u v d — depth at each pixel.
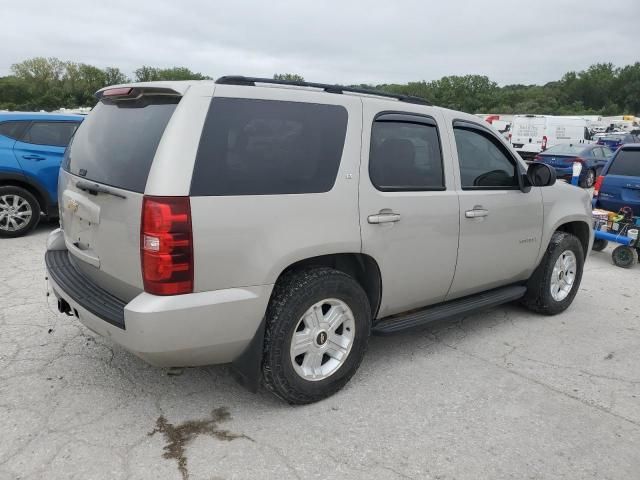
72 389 3.33
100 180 2.96
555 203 4.88
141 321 2.58
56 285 3.27
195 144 2.67
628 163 7.79
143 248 2.61
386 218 3.40
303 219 3.01
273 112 2.98
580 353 4.28
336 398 3.38
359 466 2.73
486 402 3.42
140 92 2.99
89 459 2.67
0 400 3.16
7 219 7.17
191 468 2.64
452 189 3.91
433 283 3.88
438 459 2.82
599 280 6.64
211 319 2.73
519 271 4.66
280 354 3.01
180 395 3.32
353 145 3.28
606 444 3.03
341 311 3.32
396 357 4.05
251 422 3.07
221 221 2.71
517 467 2.79
